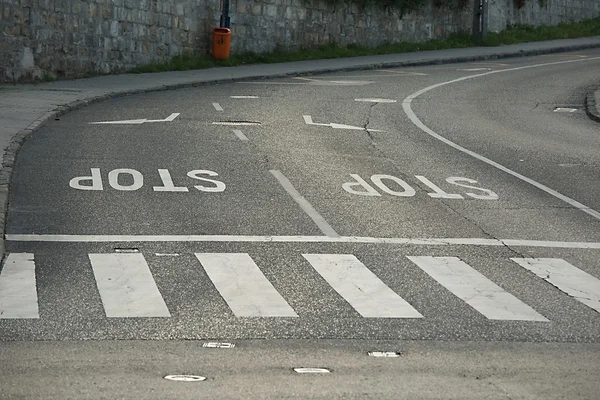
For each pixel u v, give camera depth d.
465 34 83.50
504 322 16.89
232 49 66.88
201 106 44.47
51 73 52.97
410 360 14.61
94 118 40.03
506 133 39.34
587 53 80.56
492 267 20.72
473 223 24.58
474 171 31.31
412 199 27.09
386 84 55.28
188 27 63.47
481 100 49.16
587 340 15.95
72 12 54.09
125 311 17.12
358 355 14.84
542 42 86.25
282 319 16.77
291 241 22.31
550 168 32.19
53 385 13.12
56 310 17.14
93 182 27.94
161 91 50.94
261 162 31.52
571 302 18.33
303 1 71.50
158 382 13.29
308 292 18.52
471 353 15.05
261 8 68.62
